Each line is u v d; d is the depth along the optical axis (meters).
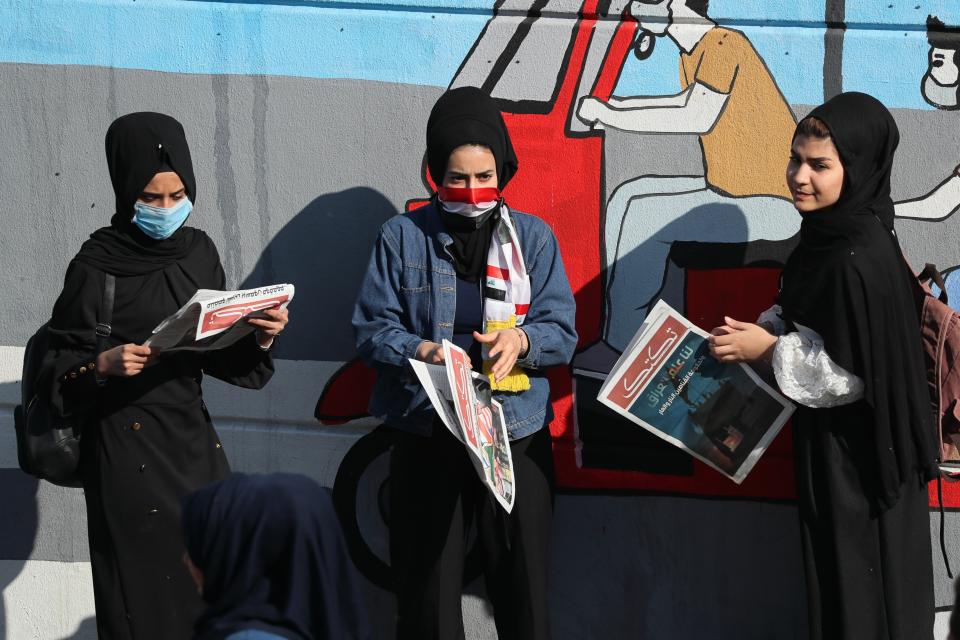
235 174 12.89
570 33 12.45
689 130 12.48
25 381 10.95
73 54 12.80
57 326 10.77
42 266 13.12
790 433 12.54
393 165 12.75
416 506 11.39
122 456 10.76
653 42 12.40
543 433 11.70
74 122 12.88
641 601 13.00
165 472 10.86
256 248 12.98
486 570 11.72
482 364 11.23
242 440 13.19
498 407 11.12
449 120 10.91
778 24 12.33
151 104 12.84
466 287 11.41
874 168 10.75
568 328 11.41
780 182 12.45
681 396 11.27
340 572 6.70
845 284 10.36
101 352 10.59
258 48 12.70
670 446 12.74
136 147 10.54
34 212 13.05
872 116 10.60
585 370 12.84
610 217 12.66
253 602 6.44
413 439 11.43
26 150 12.96
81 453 11.03
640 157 12.56
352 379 12.98
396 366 11.04
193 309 9.84
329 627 6.45
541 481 11.48
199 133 12.85
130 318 10.76
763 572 12.73
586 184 12.63
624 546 12.95
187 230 11.33
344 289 12.95
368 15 12.58
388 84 12.65
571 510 13.01
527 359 11.02
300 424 13.15
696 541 12.81
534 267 11.51
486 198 10.94
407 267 11.38
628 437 12.84
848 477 10.61
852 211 10.64
